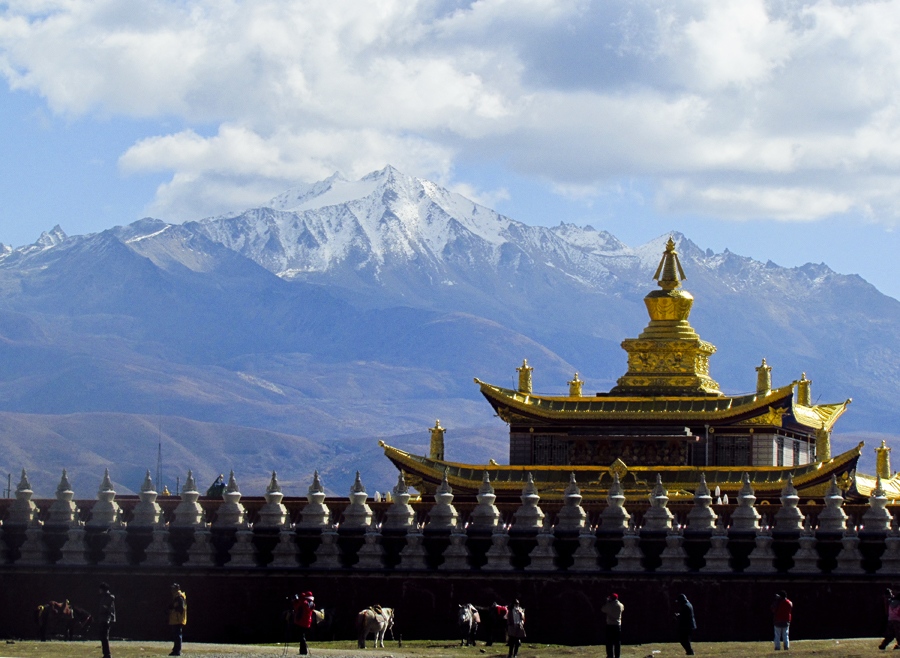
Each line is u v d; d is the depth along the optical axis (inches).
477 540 4222.4
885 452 5423.2
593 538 4148.6
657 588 4089.6
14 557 4343.0
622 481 4840.1
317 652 3718.0
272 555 4269.2
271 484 4330.7
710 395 5182.1
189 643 4045.3
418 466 5022.1
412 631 4175.7
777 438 5019.7
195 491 4343.0
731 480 4815.5
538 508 4247.0
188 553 4274.1
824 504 4505.4
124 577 4271.7
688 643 3599.9
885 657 3297.2
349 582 4212.6
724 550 4092.0
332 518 4473.4
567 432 5108.3
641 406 5088.6
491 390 5172.2
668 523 4163.4
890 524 4116.6
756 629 4042.8
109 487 4372.5
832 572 4030.5
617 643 3585.1
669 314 5280.5
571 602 4119.1
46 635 4178.2
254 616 4227.4
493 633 4094.5
